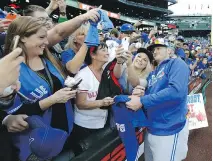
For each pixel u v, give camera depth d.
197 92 6.51
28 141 1.43
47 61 1.67
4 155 1.33
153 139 2.16
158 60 2.42
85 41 1.76
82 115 2.10
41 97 1.53
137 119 2.14
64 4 2.70
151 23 39.53
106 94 2.19
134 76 2.38
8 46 1.49
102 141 2.07
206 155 4.07
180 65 1.98
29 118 1.40
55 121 1.56
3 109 1.17
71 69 1.79
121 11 39.50
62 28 1.81
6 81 0.71
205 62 10.59
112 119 2.39
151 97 1.95
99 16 1.79
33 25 1.46
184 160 3.88
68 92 1.50
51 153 1.50
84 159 1.75
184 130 2.31
